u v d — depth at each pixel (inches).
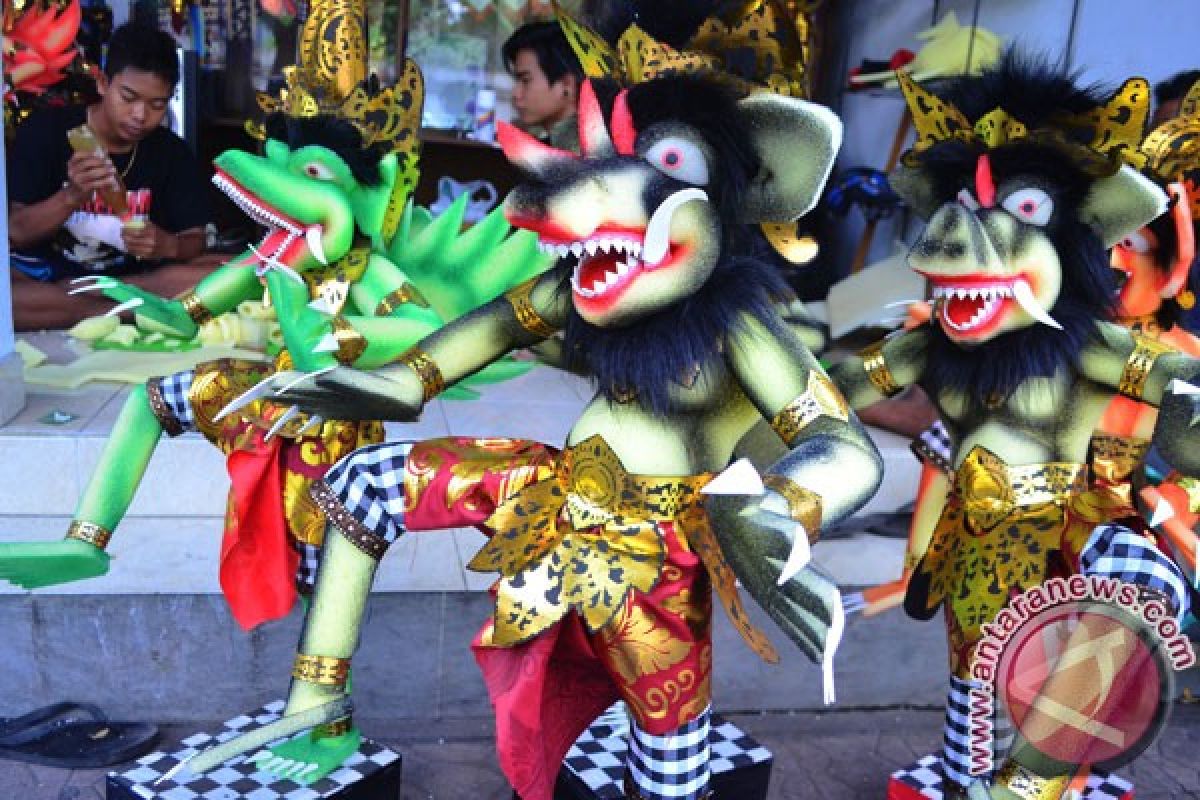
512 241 89.4
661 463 67.8
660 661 68.2
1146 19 143.2
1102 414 83.5
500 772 103.2
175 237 159.0
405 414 72.1
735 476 54.1
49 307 155.4
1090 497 81.0
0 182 115.0
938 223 75.6
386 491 73.0
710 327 65.6
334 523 73.3
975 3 173.3
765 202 67.5
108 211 157.5
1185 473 72.8
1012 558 79.4
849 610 95.5
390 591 105.2
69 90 165.9
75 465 111.3
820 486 59.6
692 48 69.3
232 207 213.9
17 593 100.0
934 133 81.7
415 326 79.7
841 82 204.8
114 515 86.7
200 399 85.4
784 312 70.3
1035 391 78.3
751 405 69.6
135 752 98.8
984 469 79.0
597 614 66.4
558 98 147.3
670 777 70.6
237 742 69.8
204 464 115.4
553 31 146.6
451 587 107.0
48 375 131.7
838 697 117.0
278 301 84.6
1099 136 78.0
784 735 113.3
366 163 83.5
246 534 83.7
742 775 92.1
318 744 90.7
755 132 65.6
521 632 66.6
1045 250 75.7
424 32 205.9
